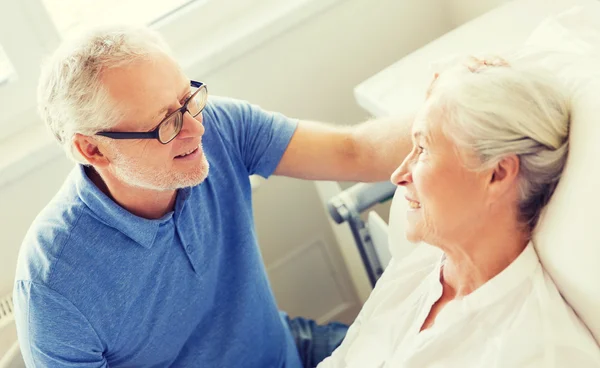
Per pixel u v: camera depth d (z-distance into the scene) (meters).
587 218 0.72
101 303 1.05
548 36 0.94
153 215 1.06
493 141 0.72
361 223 1.34
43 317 1.02
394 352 0.97
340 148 1.14
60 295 1.01
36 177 1.37
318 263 1.77
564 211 0.74
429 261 1.01
